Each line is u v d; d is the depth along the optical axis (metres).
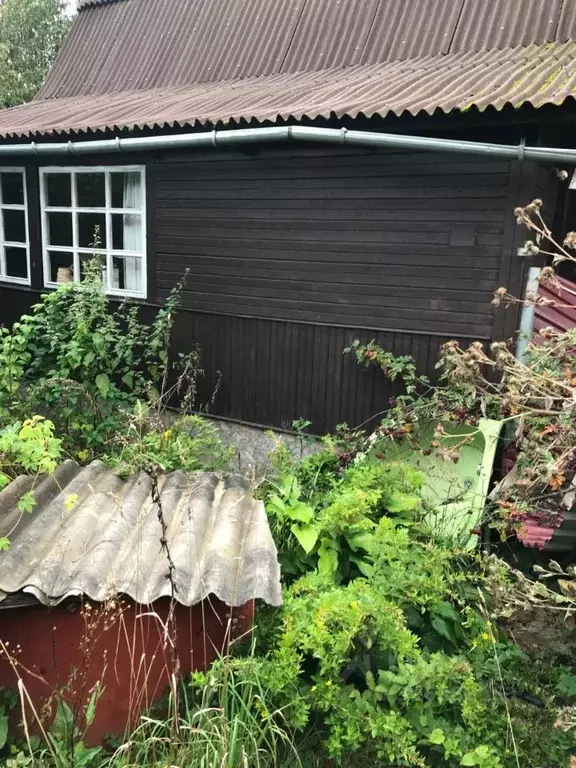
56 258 6.66
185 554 2.50
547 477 2.58
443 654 2.57
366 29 6.57
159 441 4.24
